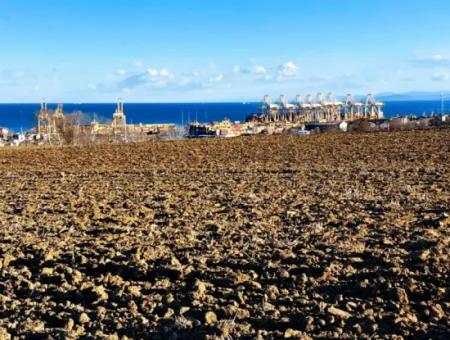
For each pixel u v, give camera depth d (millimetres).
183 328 6574
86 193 16719
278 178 18922
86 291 7984
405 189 15367
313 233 10398
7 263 9414
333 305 7102
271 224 11406
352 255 8977
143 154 30844
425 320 6648
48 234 11188
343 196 14523
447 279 7723
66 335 6512
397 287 7387
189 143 36906
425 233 10078
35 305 7574
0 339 6480
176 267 8570
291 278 8078
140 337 6500
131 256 9289
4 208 14609
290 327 6598
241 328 6523
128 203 14453
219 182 18328
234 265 8750
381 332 6340
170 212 12992
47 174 23109
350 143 32312
